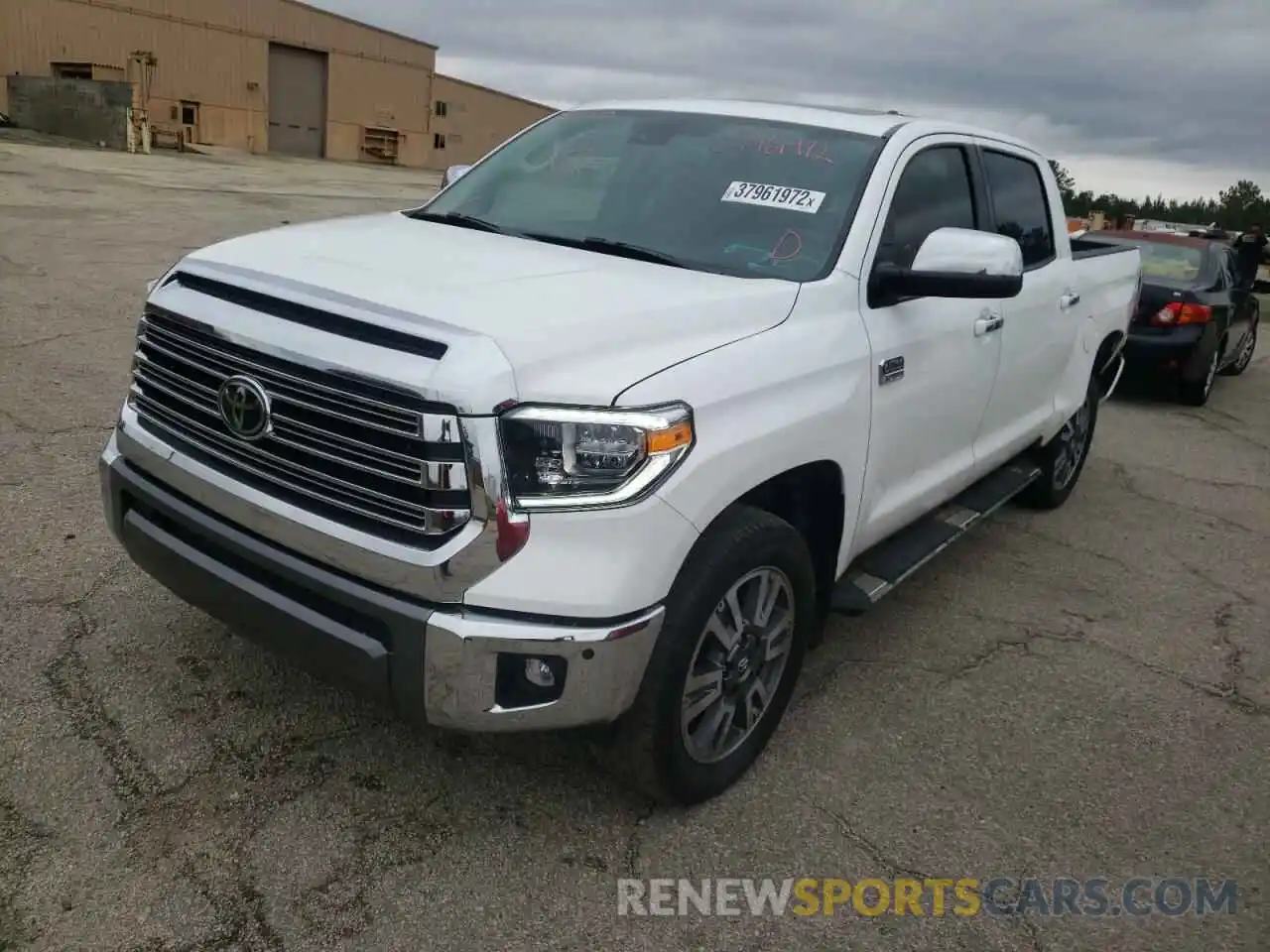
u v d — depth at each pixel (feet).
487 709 8.33
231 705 11.09
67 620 12.35
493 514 7.91
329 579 8.54
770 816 10.36
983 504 15.74
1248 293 36.86
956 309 13.10
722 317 9.74
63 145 93.66
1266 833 10.89
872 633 14.61
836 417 10.52
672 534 8.61
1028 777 11.47
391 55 144.46
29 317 25.89
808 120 13.26
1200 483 24.11
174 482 9.57
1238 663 14.76
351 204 64.90
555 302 8.98
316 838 9.36
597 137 13.82
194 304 9.37
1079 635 15.20
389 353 8.14
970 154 14.51
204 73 122.62
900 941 8.95
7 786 9.53
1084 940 9.18
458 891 8.94
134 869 8.77
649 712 9.12
